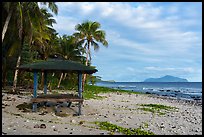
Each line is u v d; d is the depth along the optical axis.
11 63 39.88
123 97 40.62
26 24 29.73
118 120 17.17
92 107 22.77
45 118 16.44
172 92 78.38
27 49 39.53
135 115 20.27
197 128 15.70
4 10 28.98
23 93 33.19
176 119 19.28
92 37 47.16
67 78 56.31
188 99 48.12
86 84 58.16
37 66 18.75
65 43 51.16
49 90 44.44
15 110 18.67
